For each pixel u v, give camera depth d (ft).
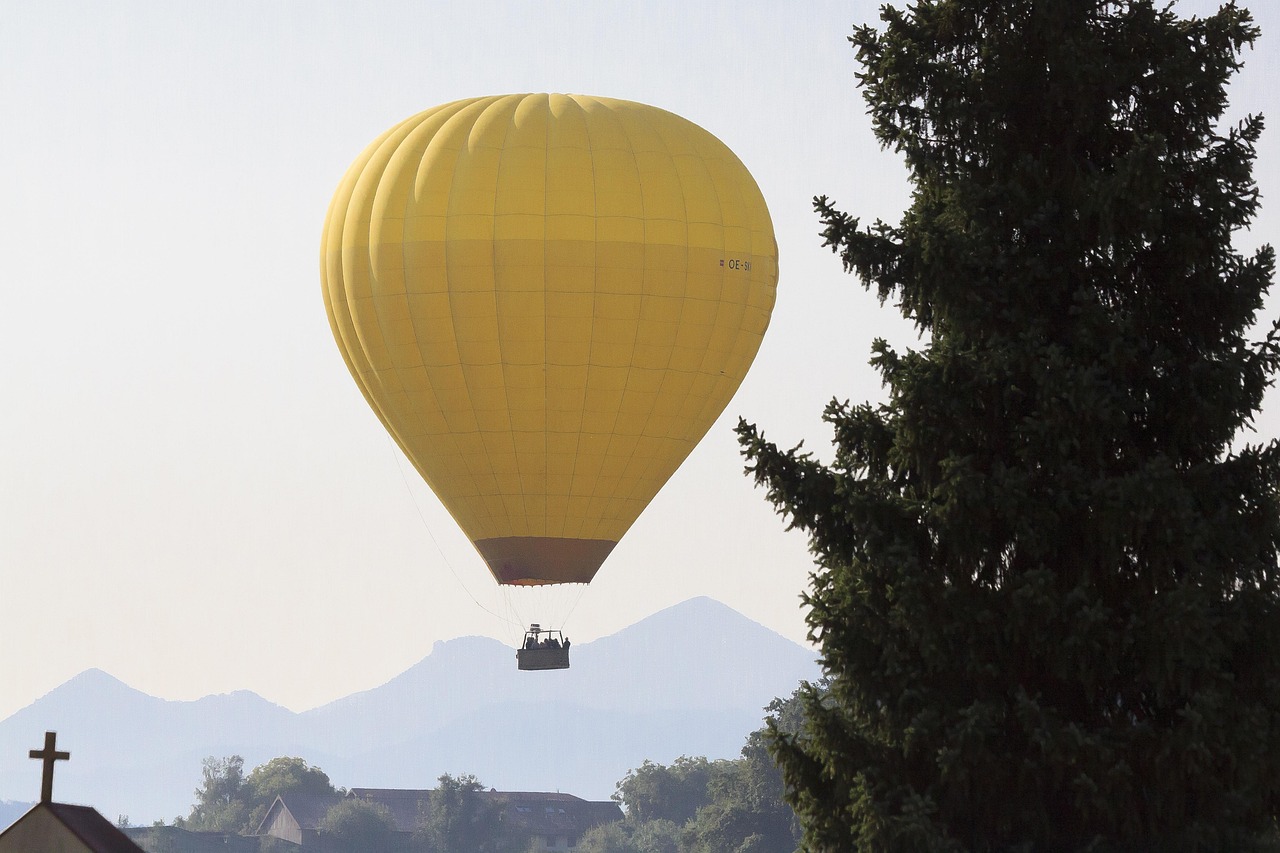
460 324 531.91
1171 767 294.25
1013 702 307.37
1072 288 324.60
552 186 530.27
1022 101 337.11
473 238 527.40
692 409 551.59
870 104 337.31
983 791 303.89
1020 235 326.65
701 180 542.98
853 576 312.71
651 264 530.27
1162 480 297.53
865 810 297.33
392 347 542.98
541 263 526.16
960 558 311.06
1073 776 298.97
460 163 537.65
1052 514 302.86
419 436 555.69
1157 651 293.64
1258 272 316.81
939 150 337.52
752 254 546.67
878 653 308.81
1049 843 304.30
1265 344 311.88
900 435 314.55
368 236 541.75
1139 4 333.01
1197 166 323.78
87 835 205.77
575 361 533.14
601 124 545.03
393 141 557.74
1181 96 326.24
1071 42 324.19
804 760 316.81
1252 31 325.21
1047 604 296.10
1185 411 313.73
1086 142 335.88
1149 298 325.42
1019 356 309.63
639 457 552.41
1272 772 295.07
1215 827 298.56
